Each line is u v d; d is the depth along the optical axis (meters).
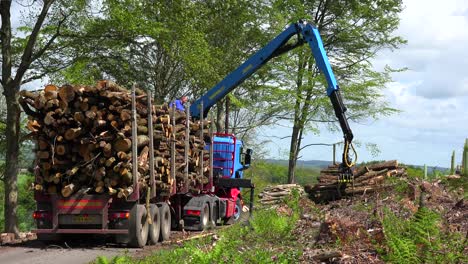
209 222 17.58
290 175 35.03
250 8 31.88
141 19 20.69
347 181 17.06
